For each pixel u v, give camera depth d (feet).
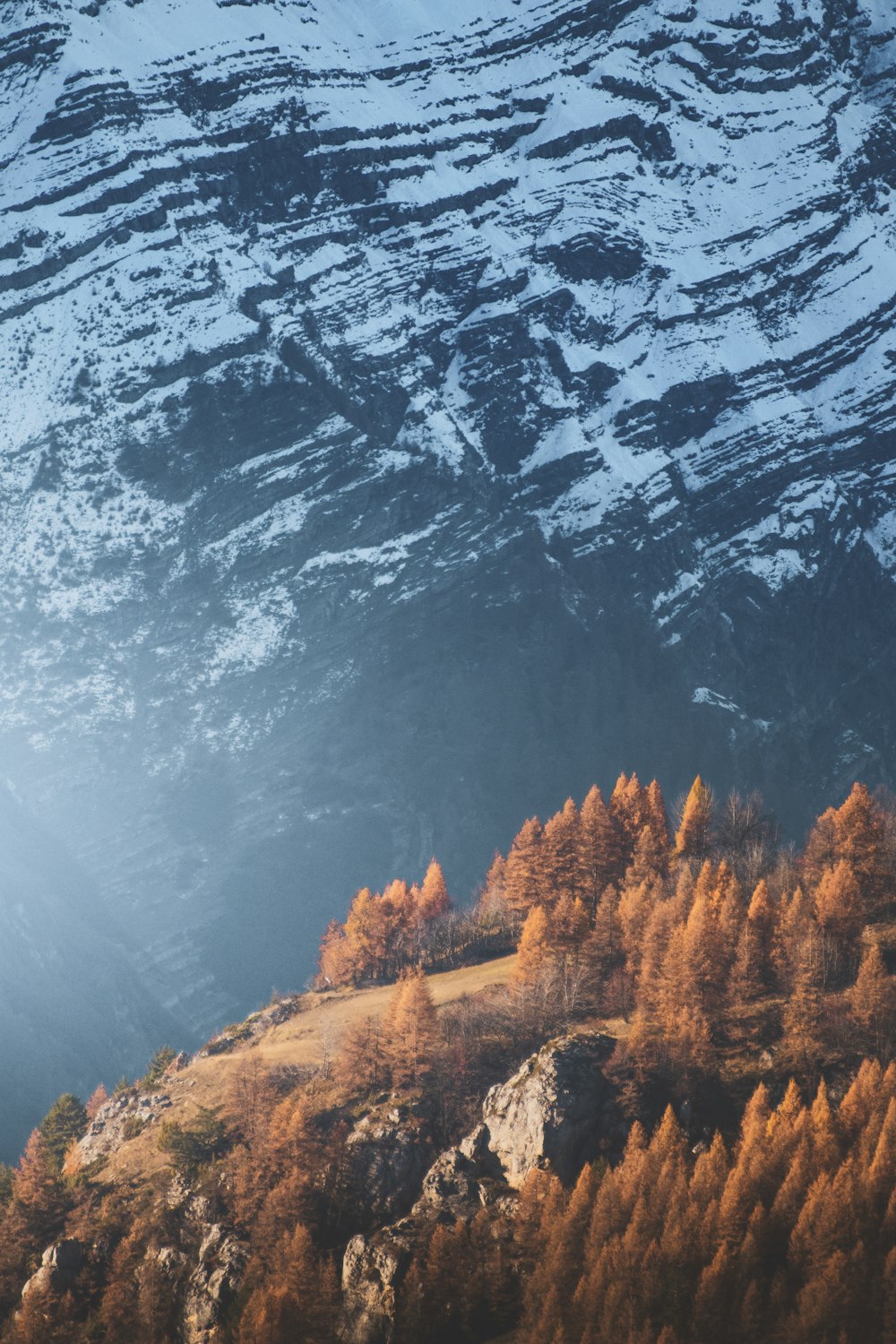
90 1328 514.68
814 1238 442.91
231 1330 485.15
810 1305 428.15
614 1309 441.27
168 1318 508.53
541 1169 495.41
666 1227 454.40
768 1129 481.46
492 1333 468.34
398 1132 527.81
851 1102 482.28
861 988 530.27
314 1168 517.96
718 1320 434.71
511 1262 476.95
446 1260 479.00
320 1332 476.13
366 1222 510.58
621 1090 520.83
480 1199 502.38
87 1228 539.29
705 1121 511.81
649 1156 480.23
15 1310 525.75
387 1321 473.67
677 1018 534.78
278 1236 504.43
